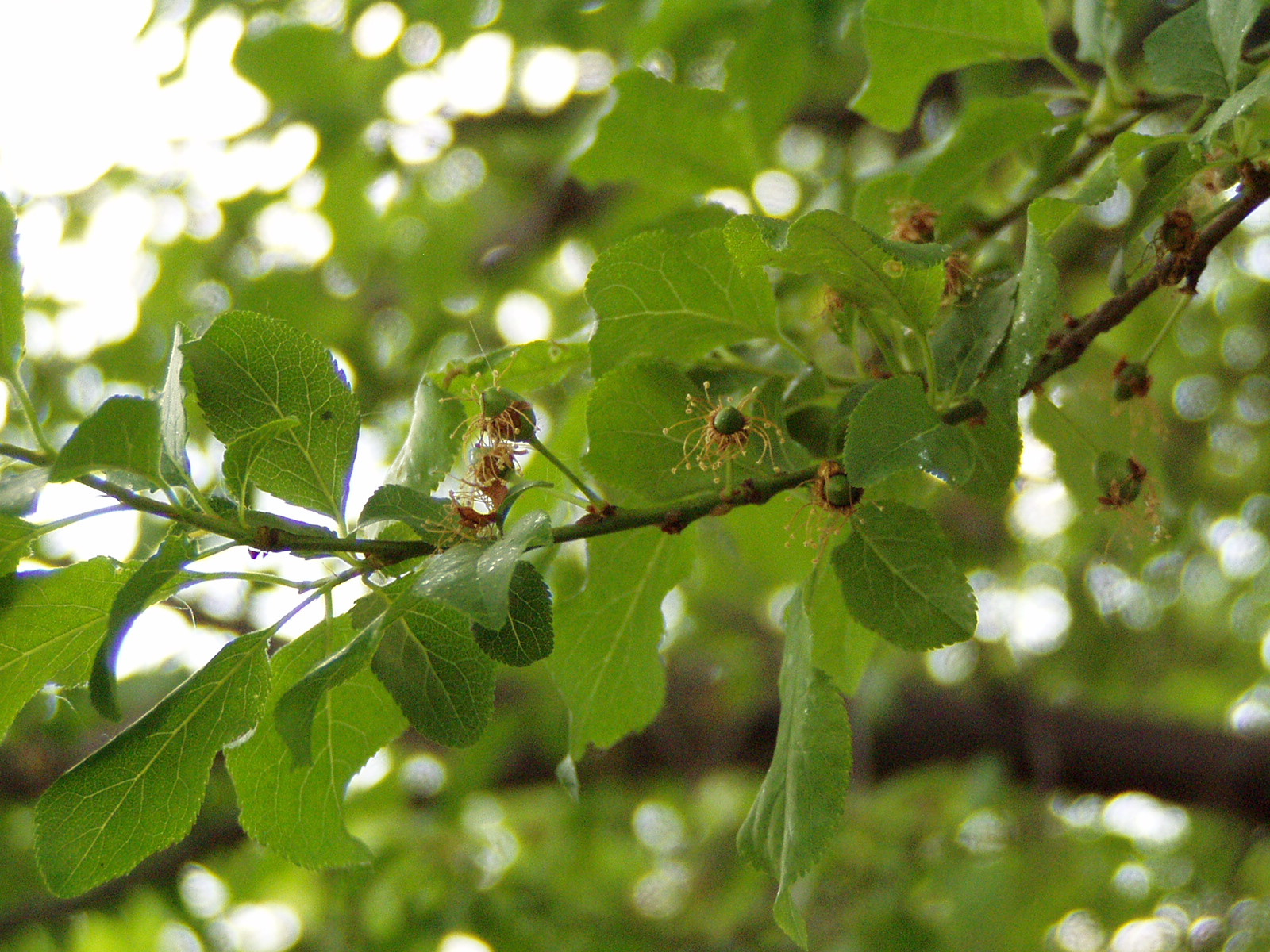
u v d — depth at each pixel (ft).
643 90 2.33
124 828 1.97
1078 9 2.28
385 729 2.03
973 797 3.82
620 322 2.07
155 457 1.92
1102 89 2.23
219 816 3.91
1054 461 2.30
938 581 2.02
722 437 2.04
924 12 2.23
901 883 4.04
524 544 1.89
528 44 3.61
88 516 1.92
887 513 2.03
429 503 1.95
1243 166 2.04
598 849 5.10
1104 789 3.50
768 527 2.22
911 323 2.00
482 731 1.95
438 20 3.53
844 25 2.88
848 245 1.97
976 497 2.08
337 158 3.72
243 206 3.87
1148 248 2.08
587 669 2.15
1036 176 2.27
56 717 2.97
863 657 2.20
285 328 1.98
